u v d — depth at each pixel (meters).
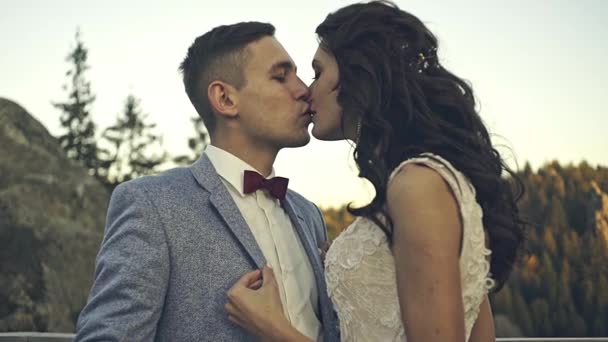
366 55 2.14
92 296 2.26
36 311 9.65
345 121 2.27
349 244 2.12
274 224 2.59
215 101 2.64
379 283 2.04
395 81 2.11
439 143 2.04
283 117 2.60
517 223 2.23
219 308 2.31
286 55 2.66
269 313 2.17
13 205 10.63
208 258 2.35
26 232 10.41
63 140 30.08
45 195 11.19
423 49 2.16
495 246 2.13
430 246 1.85
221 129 2.66
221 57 2.65
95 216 11.56
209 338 2.28
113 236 2.31
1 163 11.34
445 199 1.90
